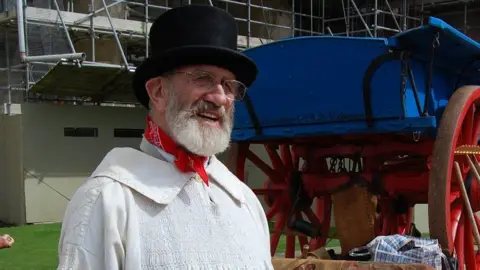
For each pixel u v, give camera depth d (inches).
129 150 76.0
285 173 241.8
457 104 175.6
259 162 239.8
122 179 70.7
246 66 80.7
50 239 362.3
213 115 78.0
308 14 636.1
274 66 195.3
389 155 212.4
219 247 72.7
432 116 172.9
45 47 442.9
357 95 180.9
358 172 216.2
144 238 69.1
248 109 209.2
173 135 76.4
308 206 230.4
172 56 75.2
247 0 536.4
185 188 74.5
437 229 165.6
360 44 173.9
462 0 568.1
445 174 167.0
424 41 168.7
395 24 586.9
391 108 175.3
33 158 435.2
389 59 170.2
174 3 572.1
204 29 76.6
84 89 439.5
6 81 465.7
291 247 242.8
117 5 494.0
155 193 71.4
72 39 470.0
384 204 217.0
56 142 444.5
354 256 169.2
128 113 478.3
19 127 437.4
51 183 441.1
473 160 195.6
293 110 198.7
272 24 565.6
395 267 146.4
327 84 186.5
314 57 185.0
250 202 86.5
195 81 76.8
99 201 68.4
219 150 78.0
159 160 75.5
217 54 76.1
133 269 67.2
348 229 211.9
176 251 69.4
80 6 489.1
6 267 278.4
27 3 455.2
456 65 200.7
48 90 440.1
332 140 219.5
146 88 79.7
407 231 236.8
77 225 67.8
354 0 597.3
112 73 387.9
